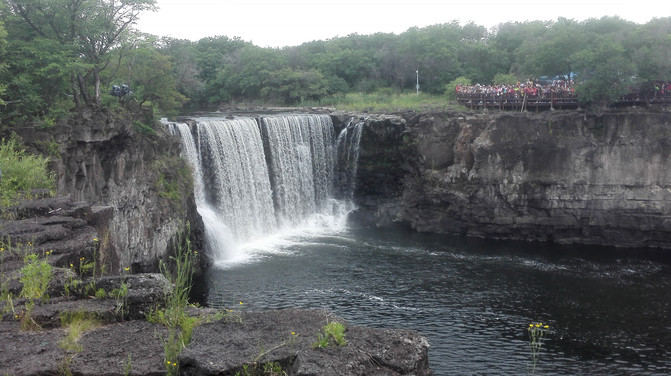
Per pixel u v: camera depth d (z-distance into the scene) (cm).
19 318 843
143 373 703
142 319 864
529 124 4662
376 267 3903
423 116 5144
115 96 3659
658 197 4481
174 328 796
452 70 7519
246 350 725
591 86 4494
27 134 2723
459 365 2502
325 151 5450
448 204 5038
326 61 8056
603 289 3534
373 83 7831
